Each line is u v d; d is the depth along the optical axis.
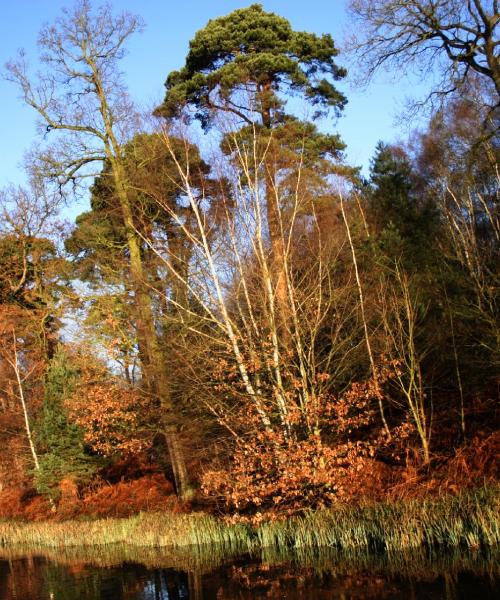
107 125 21.88
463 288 17.47
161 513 19.45
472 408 16.69
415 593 9.93
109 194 24.33
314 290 16.58
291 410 15.05
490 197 22.67
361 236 20.44
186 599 11.56
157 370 19.69
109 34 22.33
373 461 15.65
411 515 12.95
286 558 13.66
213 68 21.97
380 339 16.23
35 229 31.41
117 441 22.27
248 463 14.98
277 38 21.20
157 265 21.12
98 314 22.03
